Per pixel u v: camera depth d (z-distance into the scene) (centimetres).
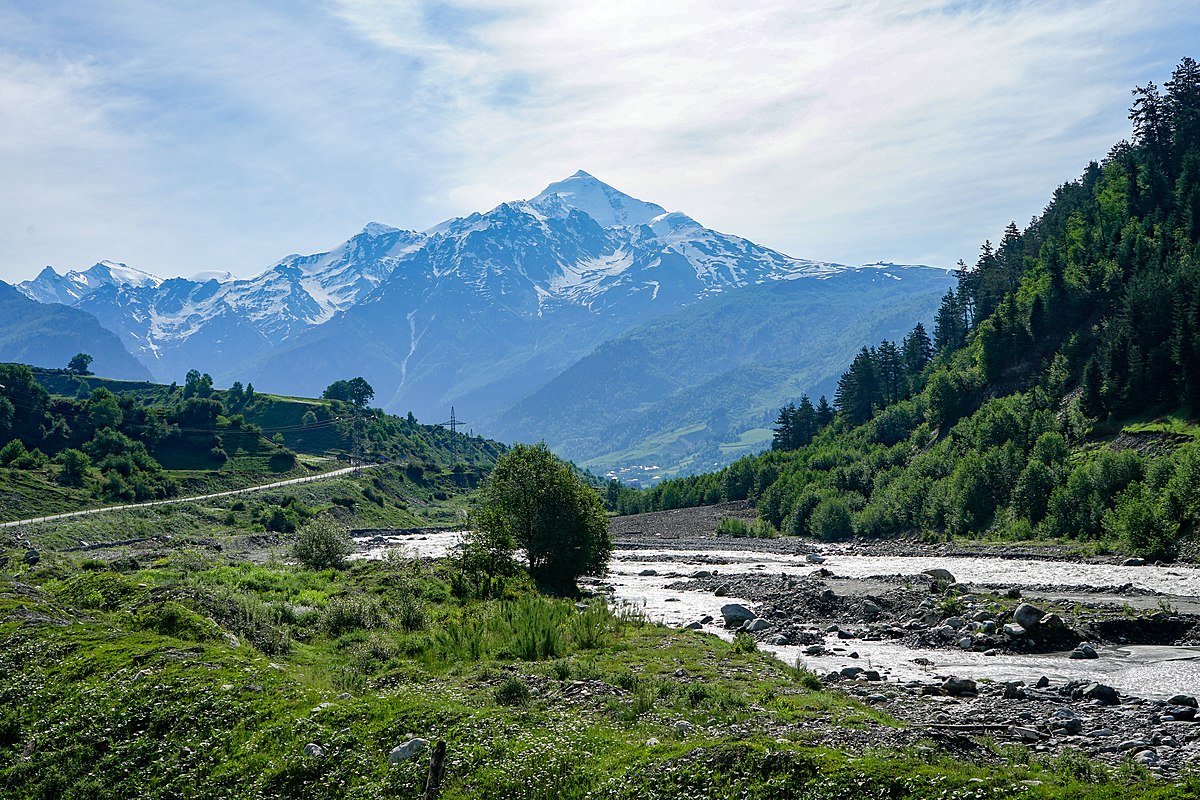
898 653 3944
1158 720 2589
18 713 2569
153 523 15862
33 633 3114
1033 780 1834
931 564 8762
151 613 3362
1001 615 4362
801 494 15012
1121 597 5541
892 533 12394
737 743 1973
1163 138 19162
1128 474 9562
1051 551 9094
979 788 1723
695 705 2534
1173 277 13212
